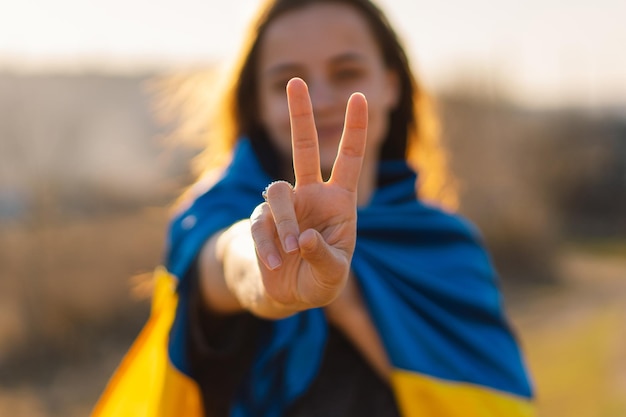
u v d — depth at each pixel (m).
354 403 1.78
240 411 1.71
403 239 2.13
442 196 2.83
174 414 1.71
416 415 1.84
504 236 15.33
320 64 1.97
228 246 1.57
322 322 1.77
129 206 9.94
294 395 1.72
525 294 14.07
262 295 1.39
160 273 1.93
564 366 8.58
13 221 8.94
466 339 2.04
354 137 1.32
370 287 1.89
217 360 1.67
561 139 26.33
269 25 2.00
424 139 2.52
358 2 2.08
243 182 1.86
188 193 2.05
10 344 8.22
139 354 1.92
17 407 6.98
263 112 2.04
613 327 10.80
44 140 10.03
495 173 15.91
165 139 2.62
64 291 8.62
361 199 2.15
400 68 2.27
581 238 23.98
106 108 10.99
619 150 26.84
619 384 7.62
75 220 9.45
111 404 1.91
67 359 8.32
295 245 1.20
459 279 2.16
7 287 8.45
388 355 1.84
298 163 1.32
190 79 2.57
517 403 2.05
